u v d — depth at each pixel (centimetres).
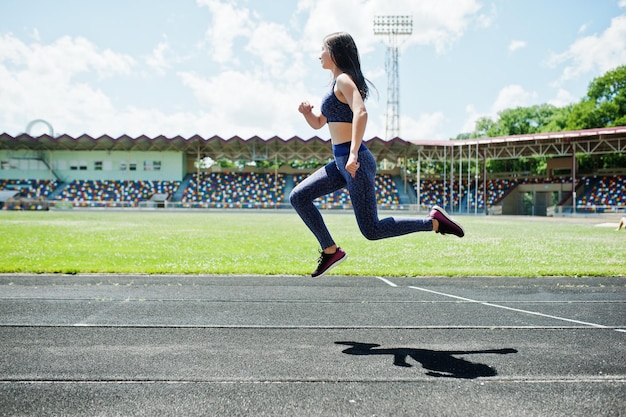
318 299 507
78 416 210
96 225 2080
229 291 554
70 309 443
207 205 4666
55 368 274
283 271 715
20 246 1102
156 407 220
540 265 838
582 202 4447
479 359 296
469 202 4822
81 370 271
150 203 4609
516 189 5019
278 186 5203
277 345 326
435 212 324
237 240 1379
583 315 431
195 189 5006
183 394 236
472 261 905
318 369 275
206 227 2038
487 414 213
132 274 686
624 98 4772
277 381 255
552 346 327
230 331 365
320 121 365
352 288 584
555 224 2775
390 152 5028
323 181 334
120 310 440
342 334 359
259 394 236
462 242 1396
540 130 6300
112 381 254
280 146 4850
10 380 254
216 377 261
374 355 304
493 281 649
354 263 866
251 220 2791
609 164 5072
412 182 5334
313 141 4634
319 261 354
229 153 5222
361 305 475
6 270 696
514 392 241
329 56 318
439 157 5084
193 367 277
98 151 5044
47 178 5009
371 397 233
